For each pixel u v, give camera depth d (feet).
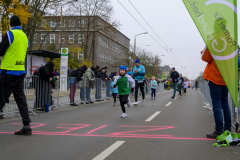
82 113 29.19
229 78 14.74
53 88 32.86
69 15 106.22
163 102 45.03
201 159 11.84
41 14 75.56
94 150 13.48
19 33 17.25
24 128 17.34
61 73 59.57
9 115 27.20
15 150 13.50
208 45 14.88
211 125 20.90
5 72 16.58
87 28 122.72
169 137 16.46
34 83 28.91
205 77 16.17
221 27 14.82
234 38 14.73
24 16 51.11
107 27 114.11
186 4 15.19
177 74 55.72
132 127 20.11
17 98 17.34
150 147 13.99
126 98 25.53
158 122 22.53
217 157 12.10
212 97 15.88
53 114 28.35
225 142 14.43
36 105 29.37
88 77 41.83
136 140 15.67
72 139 16.05
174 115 27.17
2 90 16.56
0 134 17.52
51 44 120.98
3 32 50.06
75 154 12.77
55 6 75.92
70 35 127.44
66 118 25.22
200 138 16.12
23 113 17.37
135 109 33.22
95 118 25.18
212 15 14.89
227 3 14.79
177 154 12.64
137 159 11.90
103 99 49.44
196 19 15.05
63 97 35.09
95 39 130.82
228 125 15.84
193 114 28.02
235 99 14.85
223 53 14.79
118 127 20.16
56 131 18.65
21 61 17.17
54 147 14.12
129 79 25.86
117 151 13.25
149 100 50.42
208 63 16.12
